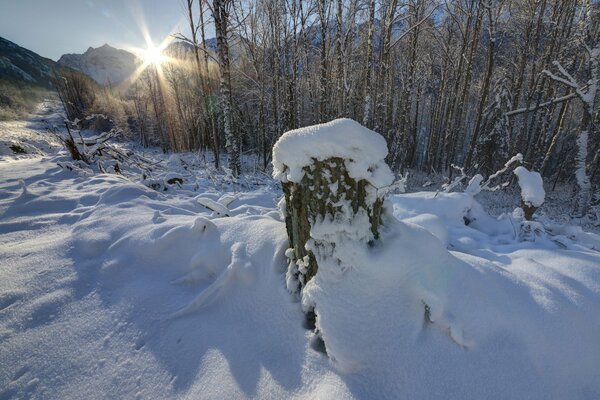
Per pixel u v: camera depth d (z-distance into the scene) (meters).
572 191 14.13
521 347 1.76
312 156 1.87
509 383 1.64
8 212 4.36
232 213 4.05
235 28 12.24
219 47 10.71
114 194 4.51
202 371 1.93
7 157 11.77
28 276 2.77
